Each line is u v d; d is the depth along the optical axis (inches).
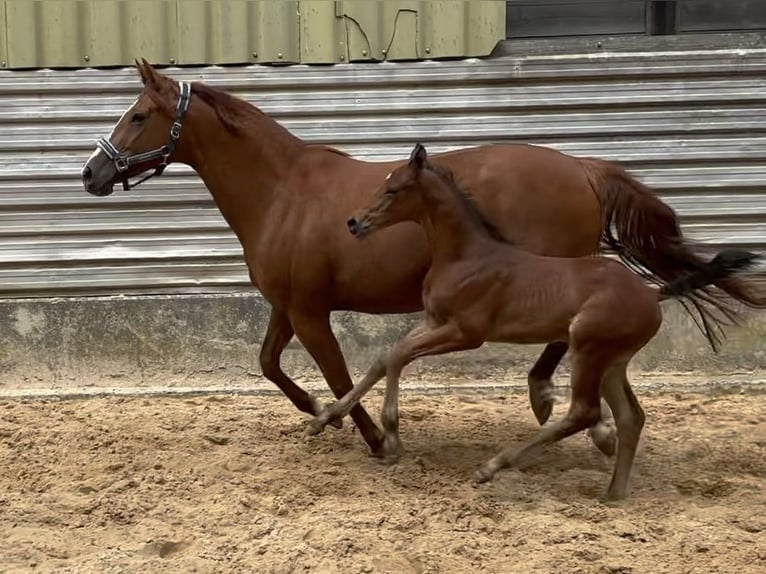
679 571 167.8
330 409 219.8
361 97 318.3
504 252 206.2
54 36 315.3
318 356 228.1
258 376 318.3
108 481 218.2
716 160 317.7
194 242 321.7
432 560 172.4
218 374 318.3
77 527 192.9
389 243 217.5
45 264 321.4
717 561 171.2
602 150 318.3
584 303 195.9
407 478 218.1
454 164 221.6
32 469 229.1
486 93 317.4
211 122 227.6
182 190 320.2
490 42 314.5
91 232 321.1
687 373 315.0
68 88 317.1
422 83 317.1
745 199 318.3
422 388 307.0
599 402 201.2
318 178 226.2
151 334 317.4
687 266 221.6
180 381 317.4
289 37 315.9
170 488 213.8
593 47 317.4
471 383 313.9
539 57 316.5
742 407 288.2
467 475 222.5
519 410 287.3
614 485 207.0
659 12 319.6
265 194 228.1
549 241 215.6
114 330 316.8
